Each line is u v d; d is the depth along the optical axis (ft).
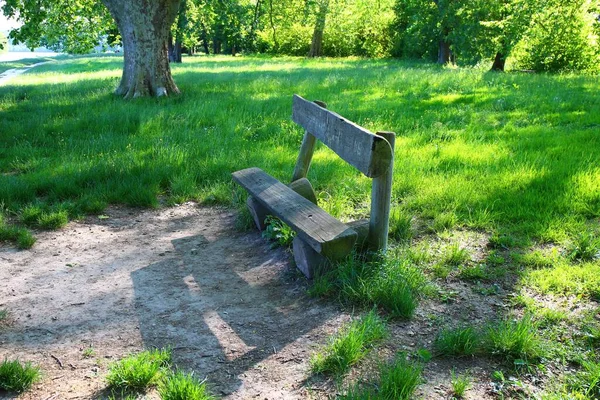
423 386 9.74
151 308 13.33
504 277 13.99
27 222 19.40
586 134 27.76
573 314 11.99
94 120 35.55
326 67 89.71
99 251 17.24
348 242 13.55
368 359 10.64
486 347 10.77
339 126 15.05
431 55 133.18
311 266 14.08
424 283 13.35
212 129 32.65
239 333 12.00
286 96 45.75
